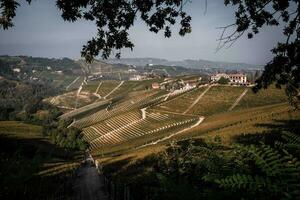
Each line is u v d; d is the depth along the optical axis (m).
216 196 2.73
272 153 2.55
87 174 44.34
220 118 133.88
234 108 173.75
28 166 4.39
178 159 6.95
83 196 21.36
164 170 7.32
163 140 115.31
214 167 3.33
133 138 160.00
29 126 168.88
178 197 3.18
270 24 9.99
